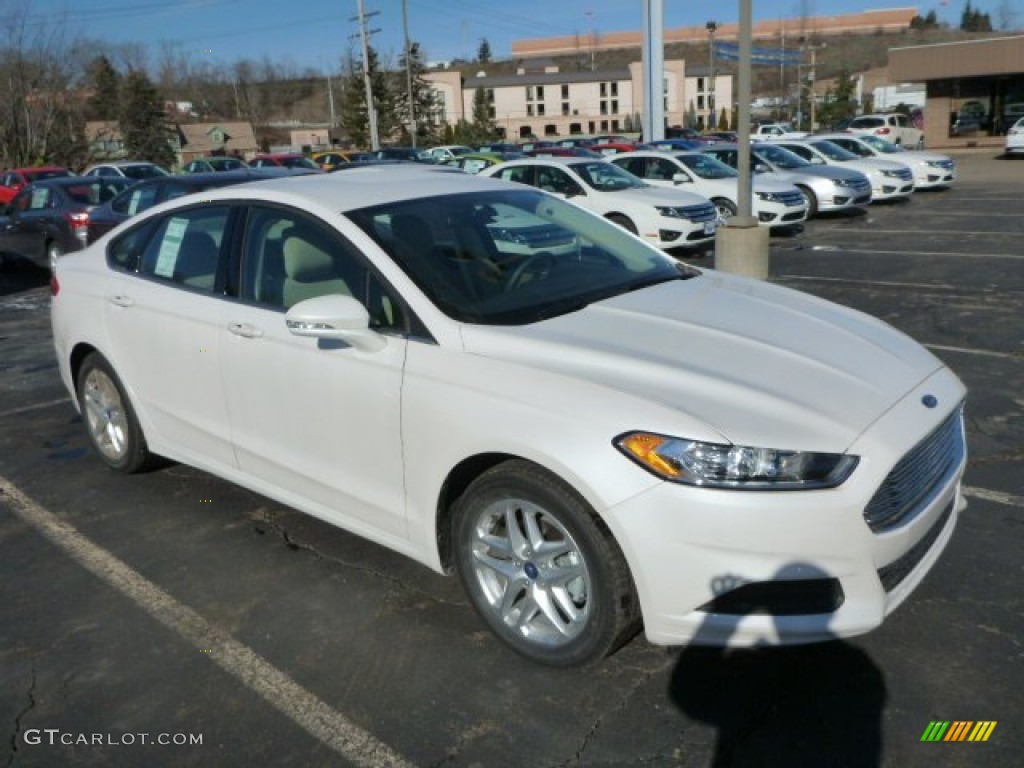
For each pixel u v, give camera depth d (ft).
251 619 11.28
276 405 11.95
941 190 69.51
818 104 230.27
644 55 99.96
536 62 494.59
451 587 11.80
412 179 13.70
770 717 9.01
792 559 8.25
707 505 8.24
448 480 10.07
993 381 19.48
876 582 8.55
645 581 8.59
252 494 15.14
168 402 14.02
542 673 9.86
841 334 10.74
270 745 9.03
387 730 9.14
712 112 298.76
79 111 128.47
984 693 9.20
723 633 8.53
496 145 129.29
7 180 81.76
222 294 12.89
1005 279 31.14
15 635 11.19
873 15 465.47
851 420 8.74
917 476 9.14
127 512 14.62
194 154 202.39
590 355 9.52
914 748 8.49
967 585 11.20
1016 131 100.17
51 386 22.80
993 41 112.78
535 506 9.37
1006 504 13.38
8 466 17.06
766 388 9.03
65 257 16.87
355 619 11.15
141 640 10.95
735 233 31.14
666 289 12.07
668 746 8.68
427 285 10.72
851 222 52.37
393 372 10.37
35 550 13.46
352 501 11.33
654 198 40.88
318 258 11.70
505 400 9.36
